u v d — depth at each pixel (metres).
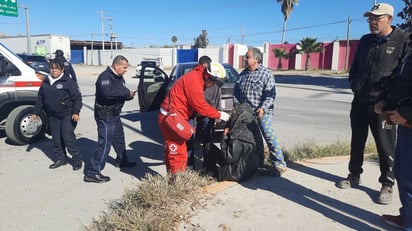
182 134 3.65
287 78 27.31
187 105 3.74
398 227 3.00
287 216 3.22
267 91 4.05
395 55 3.12
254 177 4.19
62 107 4.88
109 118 4.43
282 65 46.50
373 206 3.42
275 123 8.24
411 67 2.31
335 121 8.53
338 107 11.02
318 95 14.70
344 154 5.18
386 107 2.59
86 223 3.45
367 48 3.33
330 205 3.44
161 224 2.95
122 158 5.11
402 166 2.51
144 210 3.21
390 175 3.45
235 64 49.53
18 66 6.25
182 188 3.59
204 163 4.36
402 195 2.63
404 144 2.47
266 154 5.03
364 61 3.35
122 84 4.47
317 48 42.19
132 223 3.03
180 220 3.12
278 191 3.78
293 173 4.33
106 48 72.25
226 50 50.34
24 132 6.29
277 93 15.45
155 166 5.21
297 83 21.59
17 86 6.19
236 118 4.01
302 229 3.00
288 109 10.52
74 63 59.91
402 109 2.31
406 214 2.56
